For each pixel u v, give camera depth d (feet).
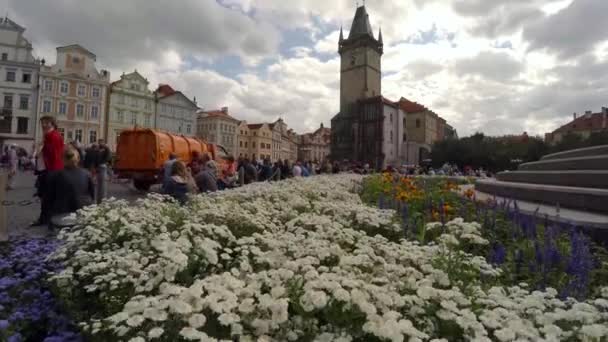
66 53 210.79
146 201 18.21
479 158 232.32
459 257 10.99
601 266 13.05
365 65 268.21
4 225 19.01
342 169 138.82
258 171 71.97
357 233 12.66
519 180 40.57
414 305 7.34
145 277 8.24
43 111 203.00
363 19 276.62
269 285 7.57
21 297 10.61
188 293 6.47
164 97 257.34
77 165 20.66
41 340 9.33
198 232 12.33
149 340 5.95
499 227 17.58
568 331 6.81
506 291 9.53
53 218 19.42
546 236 14.55
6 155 86.94
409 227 16.98
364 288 7.16
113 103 228.84
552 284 11.23
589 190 21.70
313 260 8.73
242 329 6.32
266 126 385.09
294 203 20.90
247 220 15.34
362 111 264.31
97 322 7.00
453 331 6.93
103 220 13.55
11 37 199.21
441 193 28.91
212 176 32.65
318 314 7.02
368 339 6.47
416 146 288.71
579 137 208.95
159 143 55.57
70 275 9.23
